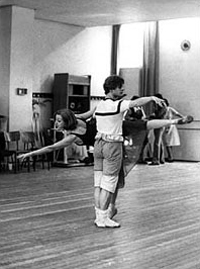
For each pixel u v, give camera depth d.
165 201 7.50
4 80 10.85
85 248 4.94
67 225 5.86
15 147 10.95
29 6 10.73
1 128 10.49
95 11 11.12
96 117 5.66
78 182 9.10
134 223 6.05
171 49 13.51
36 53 12.02
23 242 5.11
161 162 12.72
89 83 12.59
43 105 12.22
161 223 6.08
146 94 13.68
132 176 10.19
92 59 13.41
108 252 4.82
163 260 4.61
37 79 12.07
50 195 7.74
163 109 12.48
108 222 5.82
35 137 11.55
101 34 13.60
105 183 5.71
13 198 7.42
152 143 12.89
